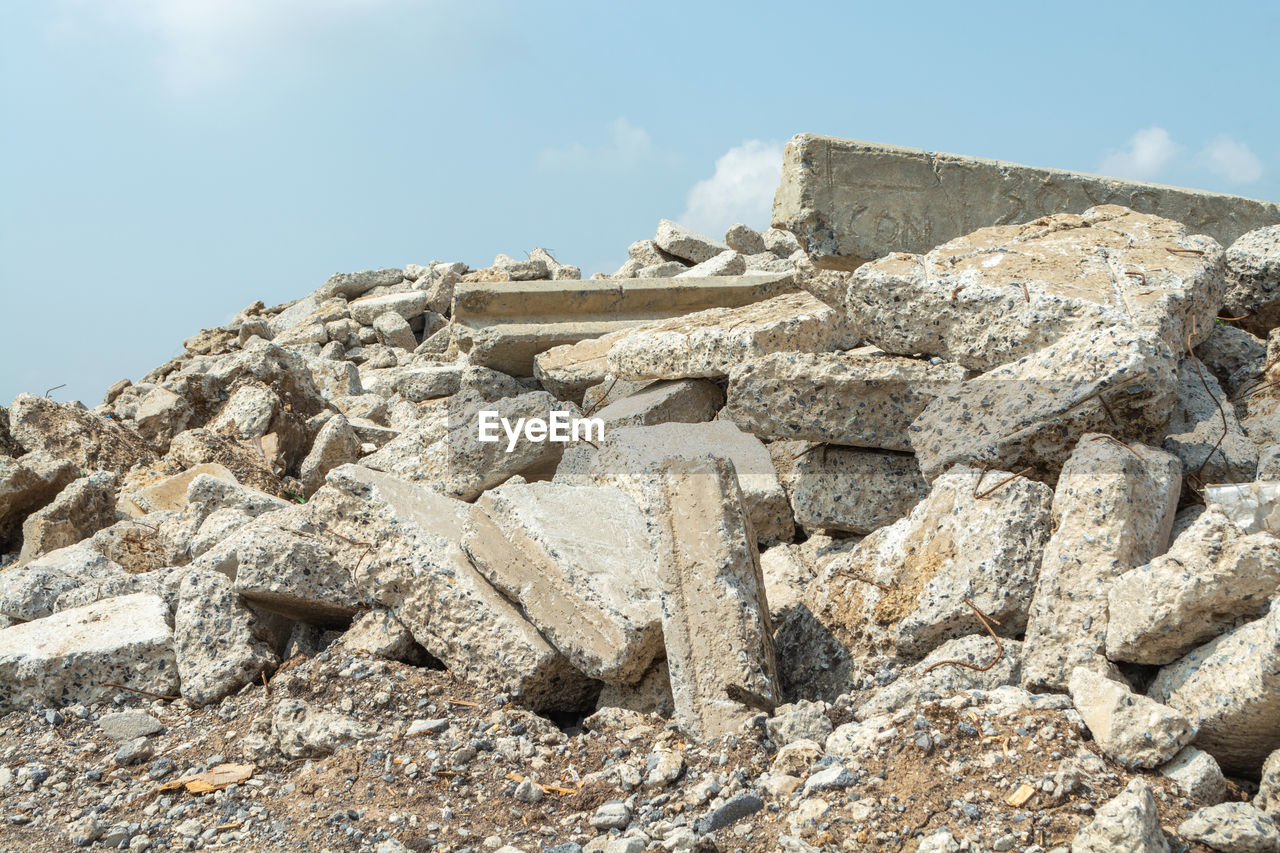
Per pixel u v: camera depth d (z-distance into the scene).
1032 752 3.19
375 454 8.29
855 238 7.07
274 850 3.62
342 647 4.91
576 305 10.05
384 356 15.17
